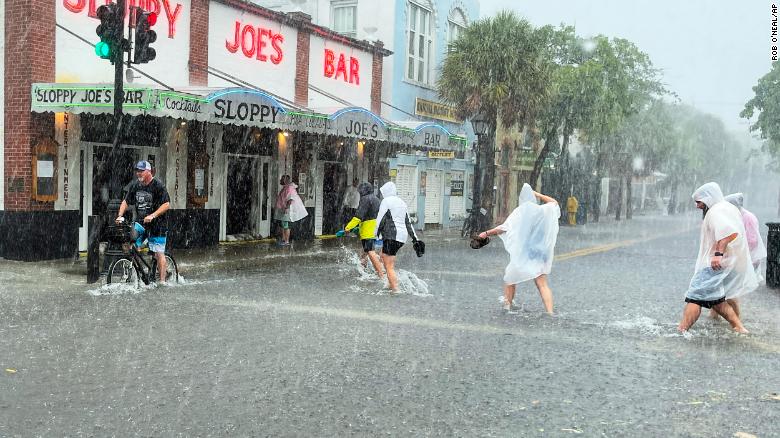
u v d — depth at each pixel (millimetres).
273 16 19375
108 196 15312
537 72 24578
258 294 10516
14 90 13617
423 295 10844
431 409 5289
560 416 5199
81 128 14523
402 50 26266
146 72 15766
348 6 26438
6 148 13781
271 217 20422
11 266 12922
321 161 22047
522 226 9547
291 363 6508
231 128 18438
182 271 12945
